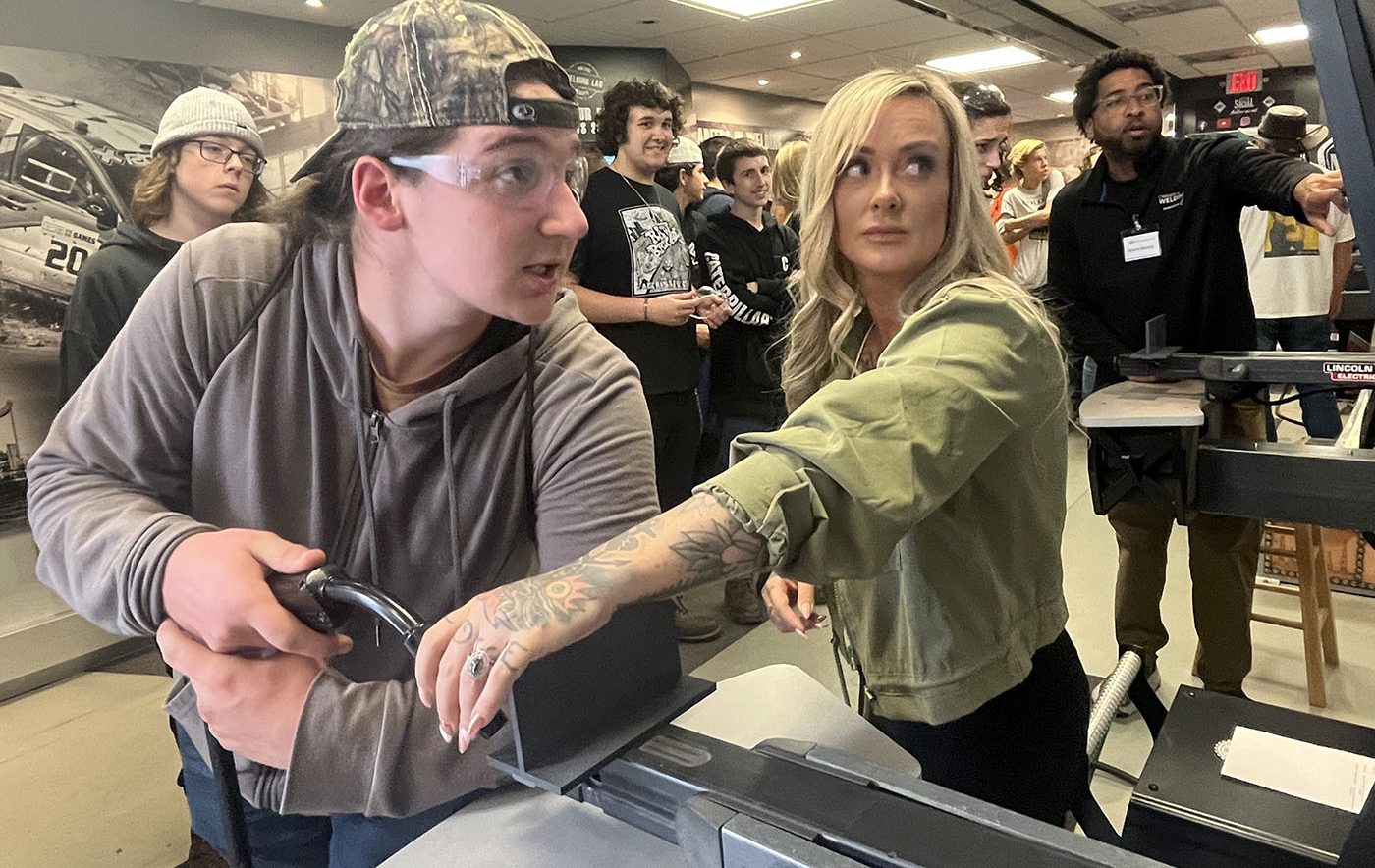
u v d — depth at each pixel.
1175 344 2.21
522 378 0.79
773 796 0.49
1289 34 7.39
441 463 0.79
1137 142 2.12
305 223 0.75
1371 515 0.90
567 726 0.55
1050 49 6.40
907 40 6.36
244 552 0.68
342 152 0.68
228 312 0.76
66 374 2.65
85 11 3.38
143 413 0.78
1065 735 1.13
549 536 0.79
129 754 2.64
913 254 0.99
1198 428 1.01
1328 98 0.54
